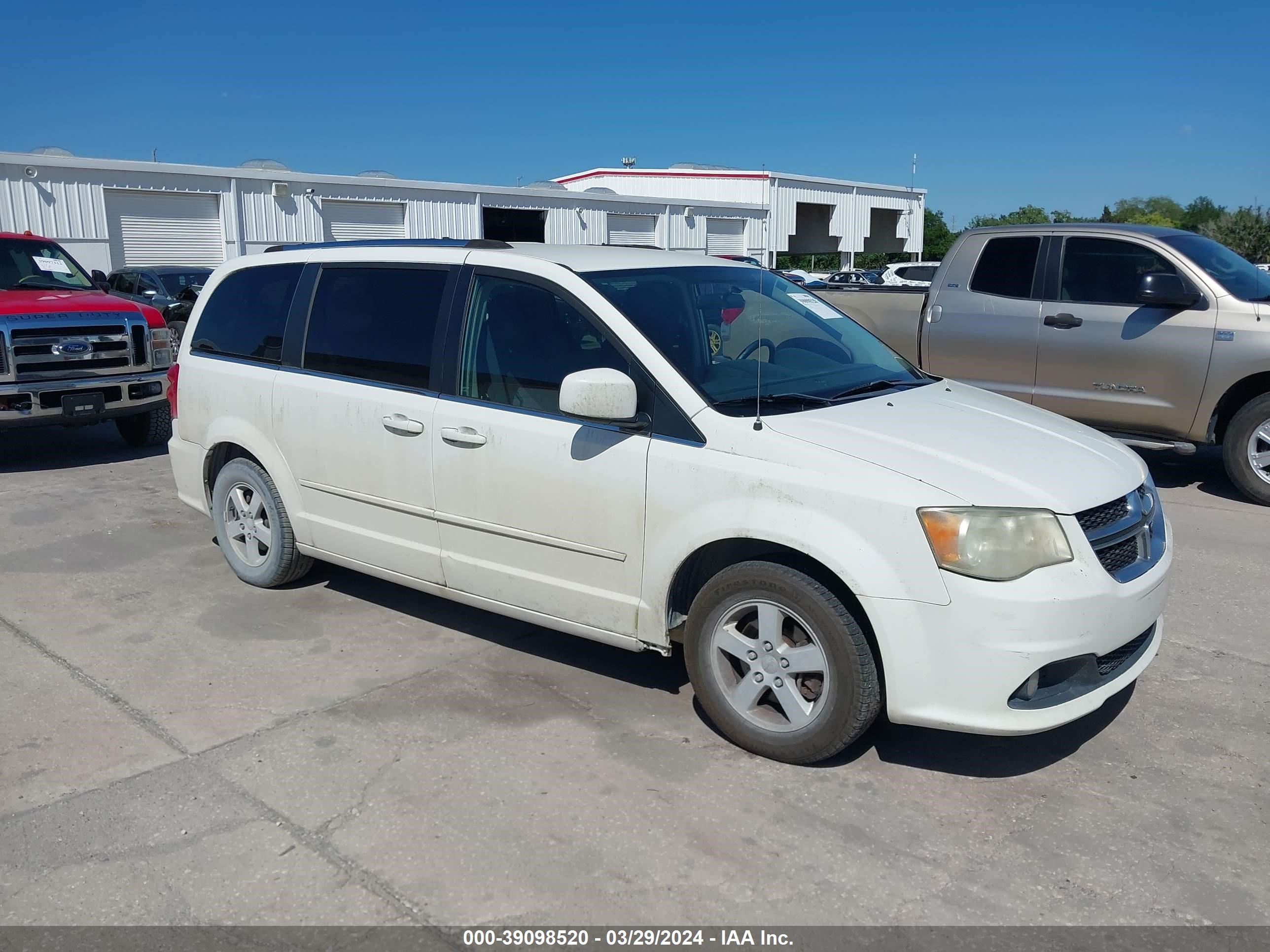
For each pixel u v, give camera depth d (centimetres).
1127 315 743
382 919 282
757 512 345
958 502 322
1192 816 331
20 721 399
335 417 473
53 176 2327
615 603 389
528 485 403
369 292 474
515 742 380
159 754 372
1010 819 330
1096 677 340
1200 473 834
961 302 828
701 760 366
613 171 4178
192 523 687
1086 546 330
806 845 315
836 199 4472
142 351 933
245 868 304
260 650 468
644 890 294
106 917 283
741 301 445
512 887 295
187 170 2538
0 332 836
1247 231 3825
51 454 956
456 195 3058
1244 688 426
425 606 526
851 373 436
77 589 553
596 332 394
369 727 393
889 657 328
